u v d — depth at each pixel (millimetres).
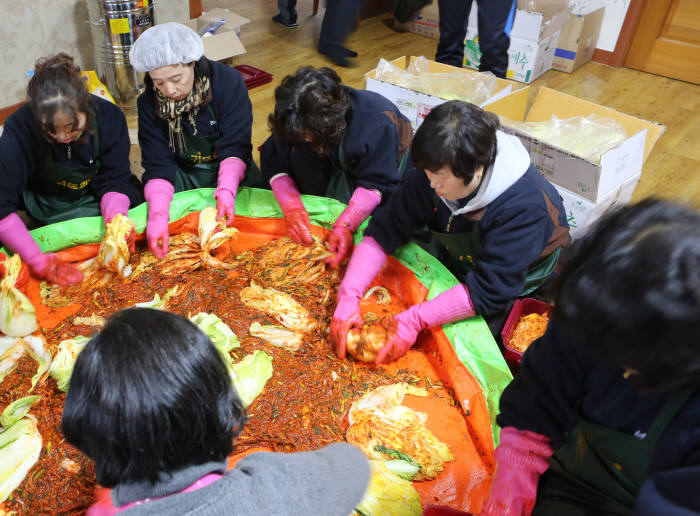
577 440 1056
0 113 3279
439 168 1336
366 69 4203
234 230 1950
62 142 1704
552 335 995
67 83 1562
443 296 1620
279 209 2115
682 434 768
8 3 3045
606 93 3965
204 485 722
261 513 722
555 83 4082
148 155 2137
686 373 633
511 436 1060
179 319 738
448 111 1317
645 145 2227
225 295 1762
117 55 3307
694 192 2900
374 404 1466
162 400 655
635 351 636
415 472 1332
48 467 1306
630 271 620
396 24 4918
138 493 702
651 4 4012
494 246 1512
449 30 3494
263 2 5324
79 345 1512
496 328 1762
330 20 1468
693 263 598
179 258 1896
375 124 1861
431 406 1503
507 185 1451
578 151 2102
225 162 2160
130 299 1743
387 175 1945
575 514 1061
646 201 702
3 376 1522
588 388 947
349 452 916
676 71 4152
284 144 2008
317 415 1445
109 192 2039
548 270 1736
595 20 4113
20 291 1702
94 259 1898
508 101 2428
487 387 1489
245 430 1394
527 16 3809
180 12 3773
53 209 2053
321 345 1653
